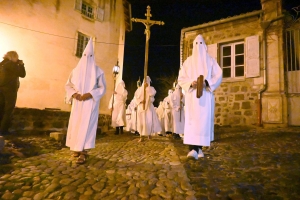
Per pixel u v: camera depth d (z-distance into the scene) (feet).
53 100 30.30
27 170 10.25
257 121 28.04
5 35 25.67
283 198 6.99
